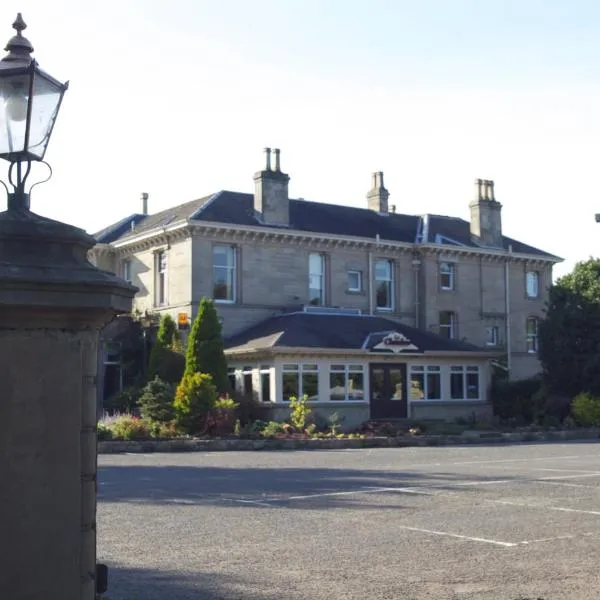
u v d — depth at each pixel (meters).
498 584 7.88
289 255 40.28
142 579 8.07
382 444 29.38
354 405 35.59
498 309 46.28
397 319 43.19
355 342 36.41
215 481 16.41
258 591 7.60
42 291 4.43
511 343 46.66
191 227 37.38
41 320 4.51
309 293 40.78
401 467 19.56
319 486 15.44
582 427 35.56
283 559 8.97
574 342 38.53
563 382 38.72
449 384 38.84
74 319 4.61
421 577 8.16
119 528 10.84
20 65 4.54
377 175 47.91
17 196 4.71
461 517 11.73
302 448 28.20
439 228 46.53
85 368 4.71
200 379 29.62
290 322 37.06
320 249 41.22
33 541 4.45
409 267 44.03
